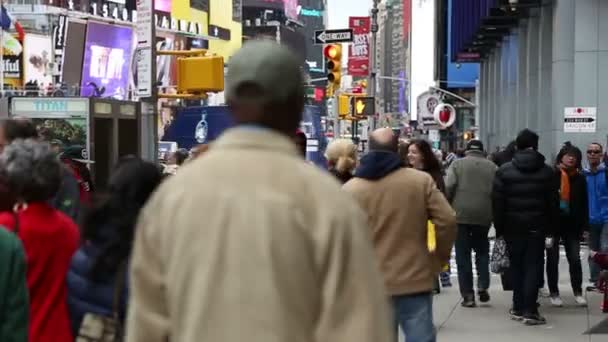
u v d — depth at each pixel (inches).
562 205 501.0
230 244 105.3
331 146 401.7
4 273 174.9
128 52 2684.5
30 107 645.3
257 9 5748.0
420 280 293.6
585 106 1070.4
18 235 195.3
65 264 199.2
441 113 1600.6
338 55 991.0
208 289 104.8
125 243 189.2
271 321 103.0
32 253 195.3
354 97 1163.9
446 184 502.0
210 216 107.0
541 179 441.7
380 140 295.9
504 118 1964.8
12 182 200.8
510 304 514.3
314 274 106.3
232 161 110.1
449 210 295.4
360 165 298.7
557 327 450.9
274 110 114.9
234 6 4089.6
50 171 202.7
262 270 104.1
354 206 110.7
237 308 103.6
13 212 204.8
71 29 2436.0
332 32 976.9
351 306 106.0
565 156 502.6
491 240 791.7
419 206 293.3
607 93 1066.1
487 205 501.7
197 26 3430.1
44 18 2394.2
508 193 445.1
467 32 2064.5
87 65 2503.7
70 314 194.9
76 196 288.4
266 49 116.0
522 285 461.7
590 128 915.4
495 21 1712.6
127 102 696.4
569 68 1163.9
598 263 482.0
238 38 4097.0
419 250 294.5
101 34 2551.7
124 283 190.1
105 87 2583.7
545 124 1347.2
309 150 1050.7
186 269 106.7
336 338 104.9
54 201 281.1
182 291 106.9
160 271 111.8
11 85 2233.0
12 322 175.2
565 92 1165.1
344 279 106.6
